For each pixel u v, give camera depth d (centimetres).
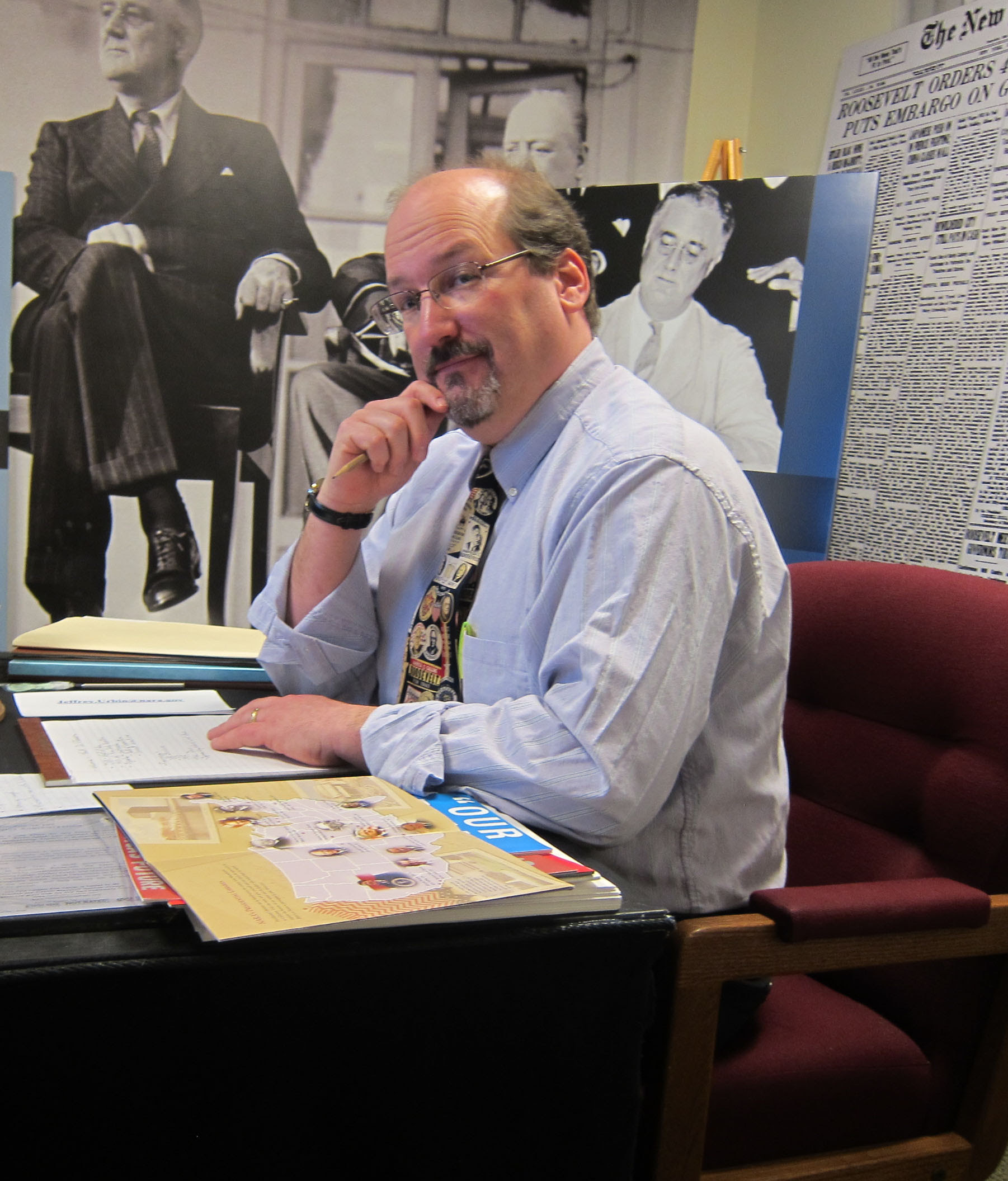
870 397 194
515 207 101
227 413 228
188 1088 55
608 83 230
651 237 178
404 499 127
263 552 234
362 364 231
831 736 114
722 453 92
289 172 222
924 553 179
